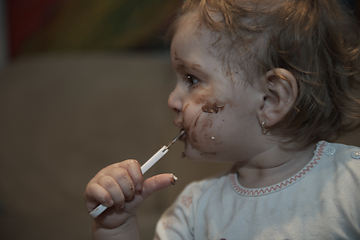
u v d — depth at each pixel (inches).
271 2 27.3
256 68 26.6
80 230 68.3
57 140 80.0
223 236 27.1
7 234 69.7
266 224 25.6
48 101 84.7
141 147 77.7
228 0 27.6
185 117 27.9
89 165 77.6
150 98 83.0
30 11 99.1
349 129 31.2
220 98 26.7
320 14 27.9
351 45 30.3
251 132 27.5
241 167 30.1
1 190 76.9
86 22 97.1
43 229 69.5
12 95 86.0
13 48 100.4
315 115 27.6
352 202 23.5
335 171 25.5
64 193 75.2
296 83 26.0
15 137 80.8
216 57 26.8
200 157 29.2
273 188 26.8
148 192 27.8
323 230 23.5
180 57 28.2
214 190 31.4
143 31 94.0
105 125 80.7
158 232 32.1
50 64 91.7
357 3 33.0
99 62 90.9
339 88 28.9
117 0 95.2
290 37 26.7
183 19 29.1
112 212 28.3
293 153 27.8
